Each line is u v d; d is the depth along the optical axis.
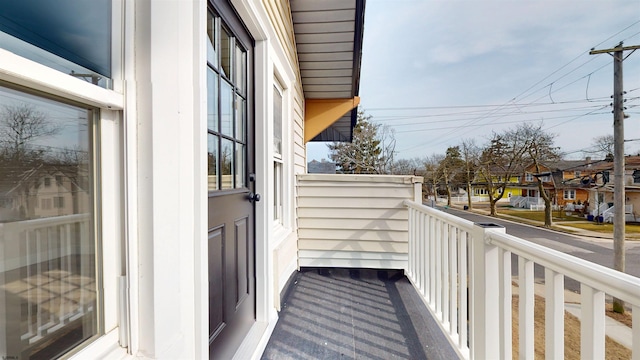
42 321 0.54
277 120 2.69
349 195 3.20
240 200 1.62
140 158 0.71
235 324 1.52
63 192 0.58
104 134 0.65
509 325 1.10
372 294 2.59
